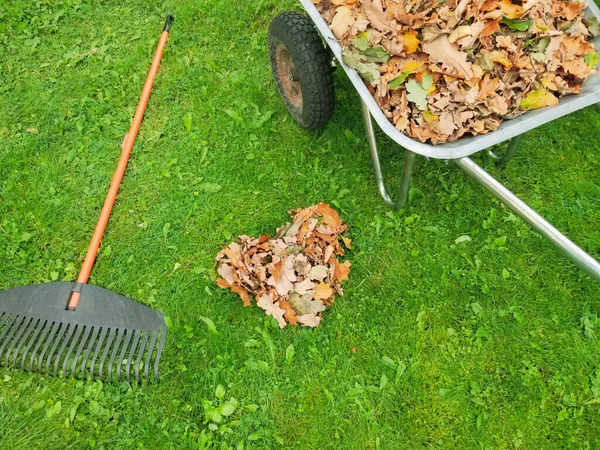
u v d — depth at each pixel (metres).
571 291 1.46
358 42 1.12
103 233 1.54
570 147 1.67
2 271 1.51
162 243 1.55
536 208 1.58
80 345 1.31
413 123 1.12
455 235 1.54
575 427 1.28
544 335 1.40
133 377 1.35
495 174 1.63
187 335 1.40
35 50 1.93
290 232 1.49
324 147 1.70
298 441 1.28
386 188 1.62
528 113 1.10
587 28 1.18
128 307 1.37
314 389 1.34
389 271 1.49
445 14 1.13
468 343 1.39
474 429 1.29
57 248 1.55
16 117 1.79
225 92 1.81
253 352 1.39
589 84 1.13
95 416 1.30
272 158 1.69
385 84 1.12
